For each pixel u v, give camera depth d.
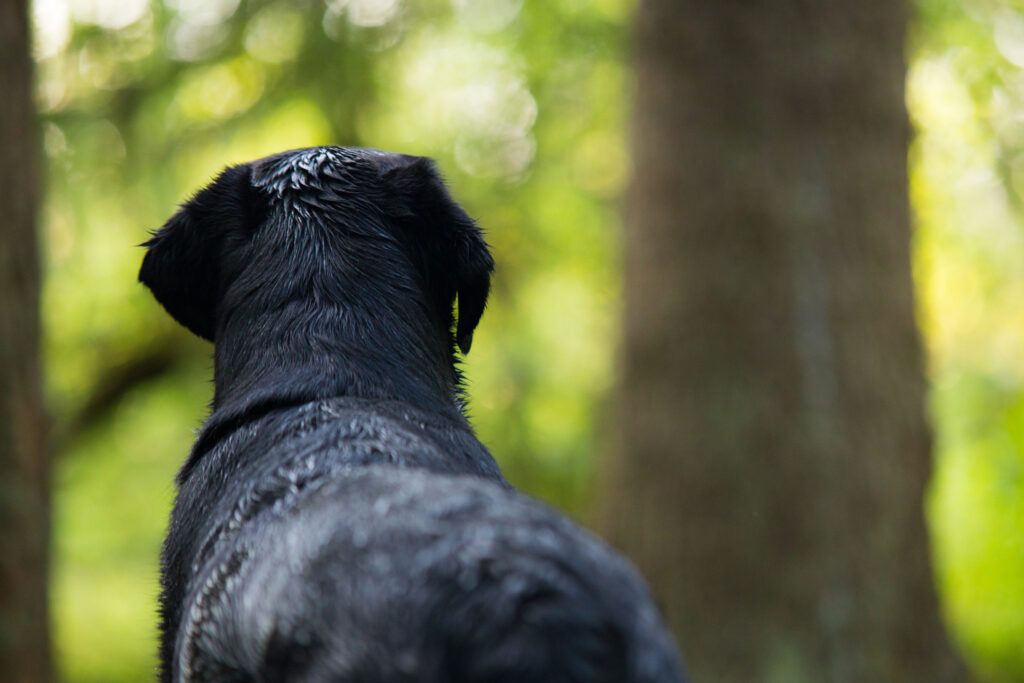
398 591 1.98
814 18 8.95
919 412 9.03
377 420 2.73
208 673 2.34
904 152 9.23
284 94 12.48
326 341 2.96
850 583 8.55
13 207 5.96
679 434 8.80
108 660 15.55
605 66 13.82
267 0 12.36
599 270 14.59
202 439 2.87
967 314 14.80
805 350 8.70
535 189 13.87
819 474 8.59
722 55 8.99
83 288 12.98
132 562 16.61
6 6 5.95
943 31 12.84
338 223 3.17
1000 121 12.80
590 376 14.86
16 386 5.94
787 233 8.79
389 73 13.23
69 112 11.62
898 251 9.08
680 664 2.11
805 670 8.40
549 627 1.89
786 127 8.89
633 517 8.95
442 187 3.30
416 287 3.16
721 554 8.59
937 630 8.86
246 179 3.32
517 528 2.00
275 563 2.22
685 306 8.90
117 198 12.33
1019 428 13.98
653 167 9.20
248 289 3.13
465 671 1.90
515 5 14.04
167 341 14.91
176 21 12.38
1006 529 13.77
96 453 15.75
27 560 5.95
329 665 2.02
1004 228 13.72
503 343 13.70
